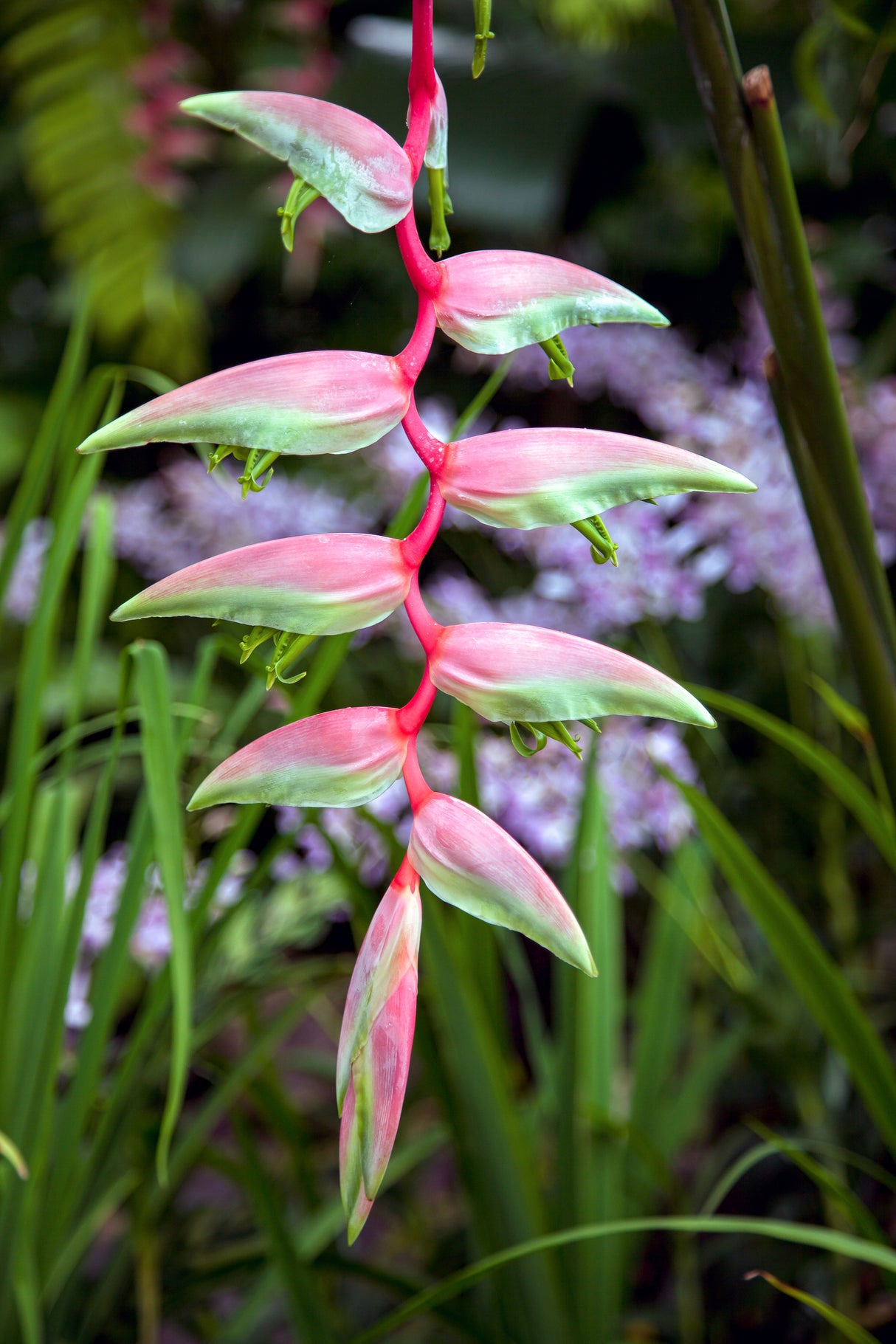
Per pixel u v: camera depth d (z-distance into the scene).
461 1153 2.17
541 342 0.89
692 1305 2.82
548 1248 2.03
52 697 5.31
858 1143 3.16
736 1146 3.45
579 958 0.86
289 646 0.87
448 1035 2.00
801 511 2.99
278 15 6.29
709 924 2.92
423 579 4.21
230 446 0.87
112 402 1.89
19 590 3.76
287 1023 2.53
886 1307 2.87
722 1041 3.03
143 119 6.33
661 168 6.64
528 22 6.91
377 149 0.87
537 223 4.91
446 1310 2.21
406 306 6.83
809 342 1.27
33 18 6.67
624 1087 3.89
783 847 3.62
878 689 1.41
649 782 2.88
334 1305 3.12
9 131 8.04
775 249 1.24
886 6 2.22
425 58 0.89
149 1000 2.01
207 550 3.76
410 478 3.60
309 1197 2.62
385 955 0.87
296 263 5.69
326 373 0.85
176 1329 3.58
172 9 6.59
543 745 0.88
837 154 2.64
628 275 6.88
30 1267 1.88
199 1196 4.13
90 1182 2.04
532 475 0.87
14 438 7.06
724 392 3.20
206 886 1.92
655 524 3.02
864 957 3.65
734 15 6.40
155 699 1.72
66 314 7.14
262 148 0.85
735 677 3.93
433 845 0.87
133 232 6.55
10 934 1.90
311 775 0.87
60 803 2.11
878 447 3.21
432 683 0.88
